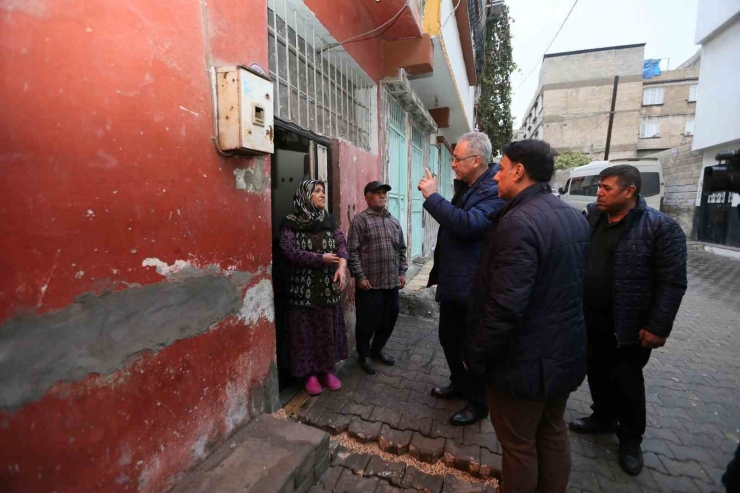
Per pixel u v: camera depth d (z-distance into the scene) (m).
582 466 2.06
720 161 1.49
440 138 8.79
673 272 1.87
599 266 2.16
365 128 4.05
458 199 2.47
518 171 1.55
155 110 1.35
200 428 1.66
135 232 1.30
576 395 2.81
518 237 1.39
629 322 1.98
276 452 1.76
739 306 5.32
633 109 28.20
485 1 8.63
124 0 1.23
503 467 1.58
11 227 0.97
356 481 1.91
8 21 0.95
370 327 2.95
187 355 1.56
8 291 0.97
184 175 1.50
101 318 1.21
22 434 1.01
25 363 1.01
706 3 10.23
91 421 1.19
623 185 2.01
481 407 2.32
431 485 1.88
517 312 1.36
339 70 3.42
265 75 1.85
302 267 2.52
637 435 2.04
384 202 2.99
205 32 1.57
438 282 2.44
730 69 9.56
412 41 4.03
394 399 2.60
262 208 2.02
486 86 11.84
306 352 2.57
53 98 1.05
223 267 1.74
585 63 28.80
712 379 3.08
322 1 2.75
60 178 1.07
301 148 2.97
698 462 2.09
